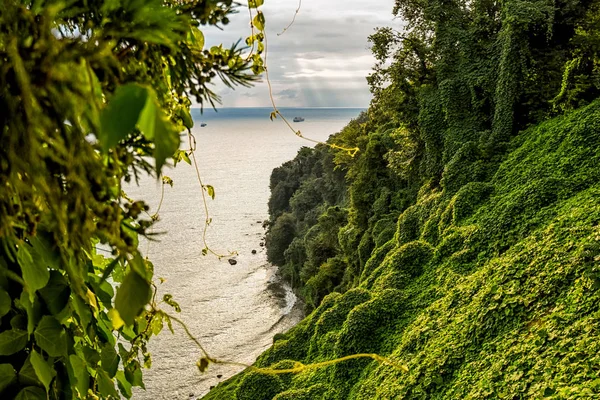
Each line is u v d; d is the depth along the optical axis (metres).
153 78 1.42
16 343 1.43
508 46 19.72
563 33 20.42
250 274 66.88
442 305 14.29
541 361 9.23
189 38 1.53
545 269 11.39
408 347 13.70
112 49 0.97
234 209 111.38
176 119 2.02
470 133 21.30
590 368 8.25
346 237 34.78
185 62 1.38
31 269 1.33
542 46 20.66
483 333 11.57
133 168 1.24
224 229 93.06
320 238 43.50
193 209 109.94
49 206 1.07
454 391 10.64
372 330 15.80
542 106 19.78
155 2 0.92
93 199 0.94
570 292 10.31
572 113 17.38
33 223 1.11
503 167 18.41
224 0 1.24
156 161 0.67
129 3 0.91
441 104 22.56
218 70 1.38
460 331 12.20
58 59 0.83
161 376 41.22
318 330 18.81
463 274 15.65
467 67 22.30
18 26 0.89
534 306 10.84
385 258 22.70
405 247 18.78
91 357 1.72
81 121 0.90
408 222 22.50
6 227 1.07
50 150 0.95
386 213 30.30
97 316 1.93
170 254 76.50
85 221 0.96
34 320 1.45
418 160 26.12
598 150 15.22
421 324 14.16
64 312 1.53
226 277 65.94
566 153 16.06
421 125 23.39
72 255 1.33
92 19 1.03
